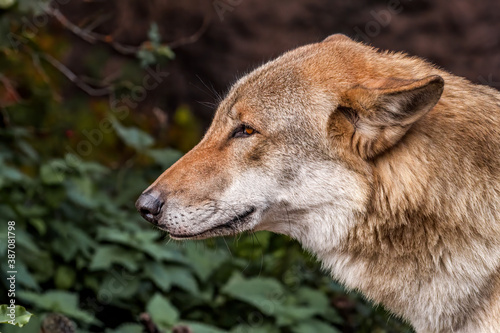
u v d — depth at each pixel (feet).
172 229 25.44
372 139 23.57
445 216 23.21
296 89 24.98
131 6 55.67
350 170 24.21
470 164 23.34
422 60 26.53
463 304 23.52
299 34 59.67
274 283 35.24
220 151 25.66
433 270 23.58
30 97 40.65
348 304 35.63
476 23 57.21
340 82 24.58
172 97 57.98
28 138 41.70
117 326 34.06
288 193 25.08
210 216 25.26
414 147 23.58
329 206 24.75
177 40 58.44
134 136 41.24
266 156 25.08
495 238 23.13
